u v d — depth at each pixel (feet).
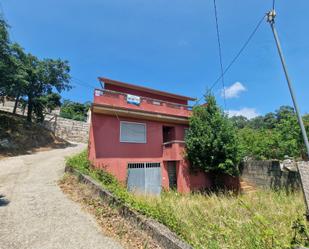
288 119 43.29
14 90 71.87
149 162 46.55
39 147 76.48
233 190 44.57
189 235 15.65
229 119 48.55
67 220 20.12
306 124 38.63
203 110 49.37
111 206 21.54
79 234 17.46
